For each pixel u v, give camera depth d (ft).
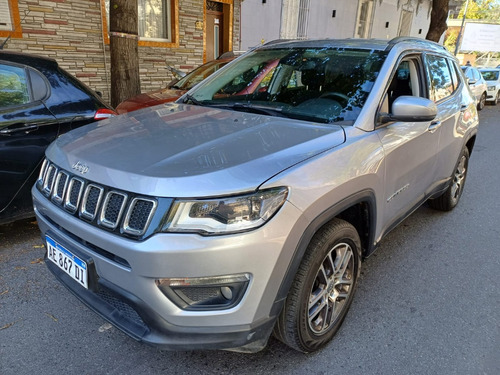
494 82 57.52
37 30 23.45
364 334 8.28
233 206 5.54
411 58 10.13
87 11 25.38
